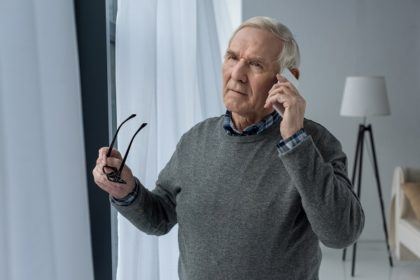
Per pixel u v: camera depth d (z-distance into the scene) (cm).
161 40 195
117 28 159
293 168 106
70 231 95
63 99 93
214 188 126
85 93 135
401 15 496
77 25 132
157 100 196
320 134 127
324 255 470
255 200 121
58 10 92
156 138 179
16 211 78
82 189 99
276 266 119
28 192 80
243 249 120
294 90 109
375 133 508
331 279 402
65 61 94
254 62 121
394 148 509
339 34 497
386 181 511
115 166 118
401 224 410
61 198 93
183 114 210
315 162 107
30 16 81
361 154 453
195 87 238
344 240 112
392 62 500
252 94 122
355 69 501
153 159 179
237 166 125
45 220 84
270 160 123
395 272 418
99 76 135
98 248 143
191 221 128
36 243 82
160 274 204
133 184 127
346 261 451
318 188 107
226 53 127
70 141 95
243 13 491
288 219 119
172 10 200
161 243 203
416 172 429
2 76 75
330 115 505
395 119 507
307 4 493
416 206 396
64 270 94
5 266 73
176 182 137
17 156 78
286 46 122
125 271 158
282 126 108
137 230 160
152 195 138
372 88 431
